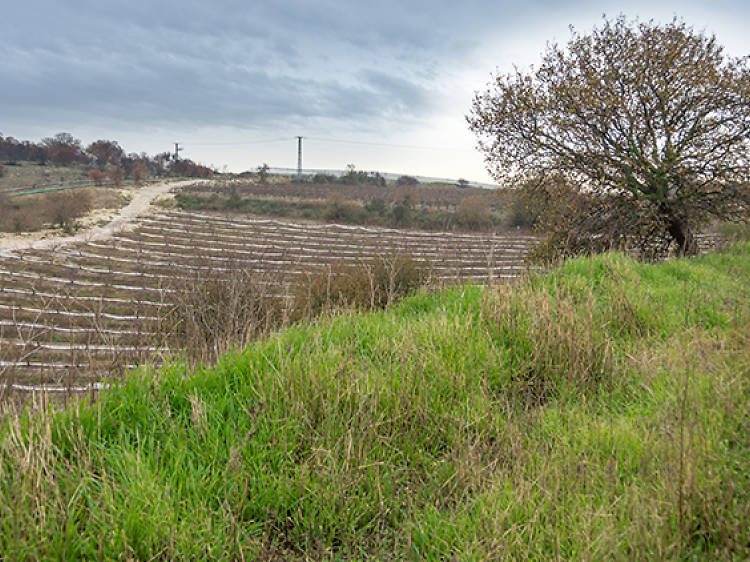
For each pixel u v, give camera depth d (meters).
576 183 13.60
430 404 3.63
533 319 4.82
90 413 3.05
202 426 3.05
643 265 8.34
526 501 2.53
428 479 2.98
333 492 2.64
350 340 4.68
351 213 45.50
